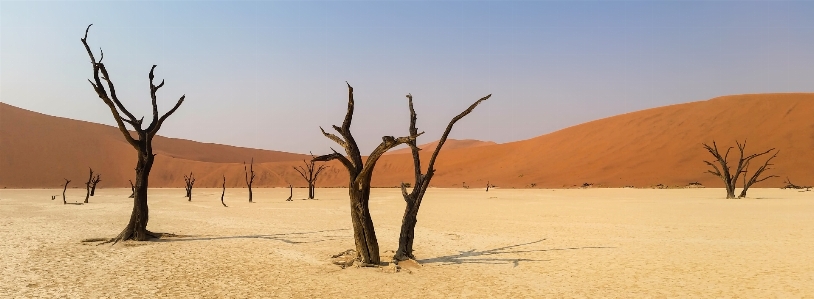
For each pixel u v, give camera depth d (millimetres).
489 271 11656
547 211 30000
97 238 16531
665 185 70562
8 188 86688
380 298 9180
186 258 13320
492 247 15516
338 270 11617
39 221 23938
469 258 13461
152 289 9727
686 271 11430
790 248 14562
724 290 9594
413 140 10789
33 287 9852
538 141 111062
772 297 9047
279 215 28031
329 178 111500
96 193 63469
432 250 14953
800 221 22312
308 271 11570
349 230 20203
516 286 10125
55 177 97250
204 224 22750
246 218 26031
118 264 12383
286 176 112125
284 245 15820
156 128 17328
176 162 111375
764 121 82375
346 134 11969
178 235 17859
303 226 21844
